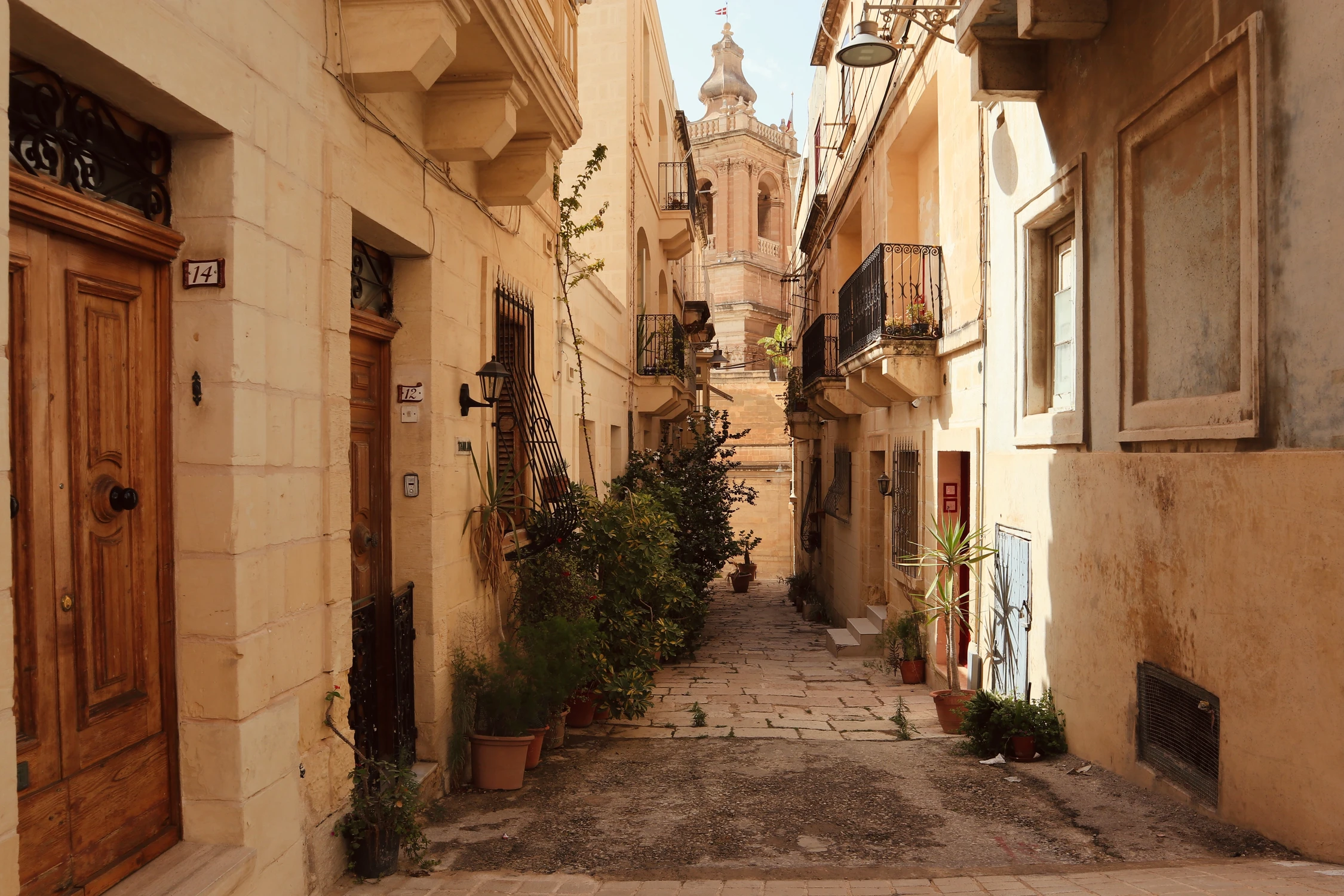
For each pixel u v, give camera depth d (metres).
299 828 3.69
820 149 20.25
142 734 3.12
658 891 3.83
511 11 4.57
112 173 3.00
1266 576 4.00
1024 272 7.12
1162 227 5.12
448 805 5.27
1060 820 4.88
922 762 6.38
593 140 13.91
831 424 17.77
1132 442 5.39
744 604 21.50
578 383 9.59
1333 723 3.60
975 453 8.38
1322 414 3.69
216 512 3.24
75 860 2.80
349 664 4.15
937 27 8.06
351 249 4.21
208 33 3.10
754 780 5.91
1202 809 4.54
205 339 3.24
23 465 2.64
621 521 8.17
